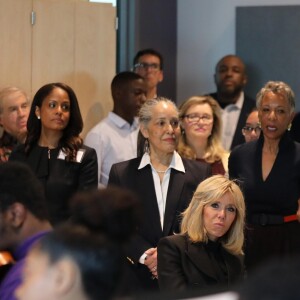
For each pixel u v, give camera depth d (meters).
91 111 11.18
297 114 10.52
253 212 7.82
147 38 13.56
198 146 9.13
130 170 7.69
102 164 10.18
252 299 1.87
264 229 7.73
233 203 6.41
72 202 2.86
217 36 14.04
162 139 7.61
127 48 13.27
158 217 7.48
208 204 6.39
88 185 8.41
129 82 10.33
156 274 7.20
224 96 12.55
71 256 2.48
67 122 8.51
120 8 13.22
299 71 13.58
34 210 4.09
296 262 1.90
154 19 13.72
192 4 14.11
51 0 10.77
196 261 6.32
